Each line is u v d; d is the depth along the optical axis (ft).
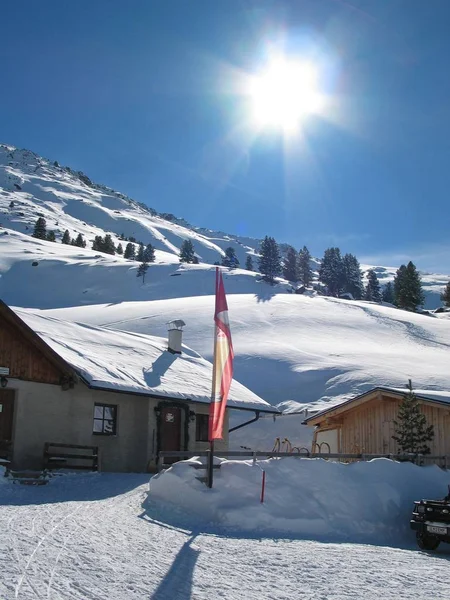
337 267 506.89
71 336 75.05
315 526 35.83
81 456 57.77
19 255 445.37
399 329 201.77
